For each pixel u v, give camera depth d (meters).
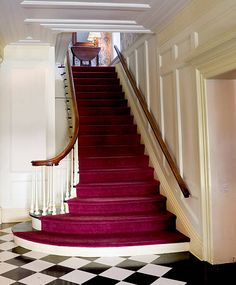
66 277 3.36
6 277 3.37
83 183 4.99
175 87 4.31
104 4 3.91
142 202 4.59
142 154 5.71
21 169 5.64
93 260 3.81
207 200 3.58
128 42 6.77
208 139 3.54
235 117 3.60
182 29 4.05
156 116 5.10
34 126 5.71
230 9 3.07
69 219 4.27
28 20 4.37
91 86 7.25
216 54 3.23
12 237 4.73
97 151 5.63
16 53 5.70
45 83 5.78
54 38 5.30
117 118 6.40
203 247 3.65
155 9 4.07
